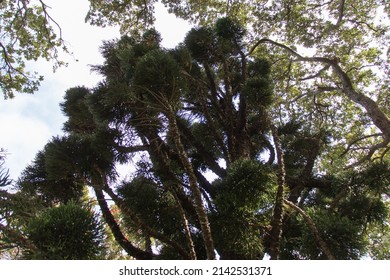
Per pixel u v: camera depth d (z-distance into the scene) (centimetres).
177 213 651
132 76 574
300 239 648
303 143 916
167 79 519
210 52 896
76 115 849
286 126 977
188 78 783
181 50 709
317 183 812
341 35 1318
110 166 626
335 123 1345
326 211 689
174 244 610
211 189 669
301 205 844
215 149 920
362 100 948
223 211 563
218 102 852
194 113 915
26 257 348
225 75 888
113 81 624
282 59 1398
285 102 1202
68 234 381
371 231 935
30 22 1213
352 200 716
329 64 1095
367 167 749
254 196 562
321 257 581
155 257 650
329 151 1163
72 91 869
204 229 455
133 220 604
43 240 364
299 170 877
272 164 866
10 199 367
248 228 562
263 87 741
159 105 533
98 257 388
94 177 620
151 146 645
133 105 615
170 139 775
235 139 789
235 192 568
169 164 683
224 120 823
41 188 659
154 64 518
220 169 742
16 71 1217
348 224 602
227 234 557
